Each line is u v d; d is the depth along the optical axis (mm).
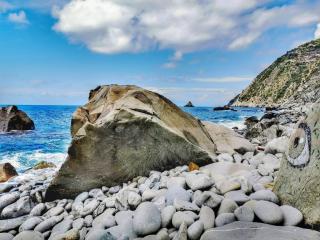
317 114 4344
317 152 4121
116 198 5465
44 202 6555
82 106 8805
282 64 129000
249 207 4234
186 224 4230
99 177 6723
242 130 17641
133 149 6789
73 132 8484
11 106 30250
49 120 43719
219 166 6691
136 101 7523
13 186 7543
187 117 8562
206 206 4504
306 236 3615
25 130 29719
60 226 5207
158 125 6816
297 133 4672
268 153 7574
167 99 8359
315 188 3980
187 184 5531
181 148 7008
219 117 43781
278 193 4609
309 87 52188
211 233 3902
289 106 44719
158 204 4988
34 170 10625
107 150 6684
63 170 6562
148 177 6852
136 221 4523
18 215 5816
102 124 6617
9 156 15094
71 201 6426
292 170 4492
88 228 5066
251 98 131875
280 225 4004
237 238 3740
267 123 12898
